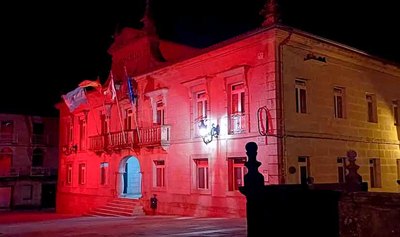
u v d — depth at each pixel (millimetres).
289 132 16500
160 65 22047
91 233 12734
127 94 24031
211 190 18844
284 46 16797
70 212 30750
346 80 19453
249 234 5027
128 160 26484
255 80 17203
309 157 17156
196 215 19469
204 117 19797
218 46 18609
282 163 16031
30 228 15836
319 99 17953
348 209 4531
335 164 18219
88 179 28750
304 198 4742
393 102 22422
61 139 33500
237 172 17984
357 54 19516
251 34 17062
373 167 20562
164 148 21734
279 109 16281
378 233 4305
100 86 26531
